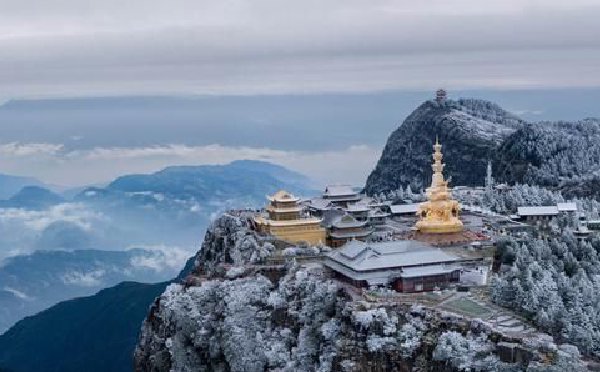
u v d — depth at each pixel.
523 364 195.25
